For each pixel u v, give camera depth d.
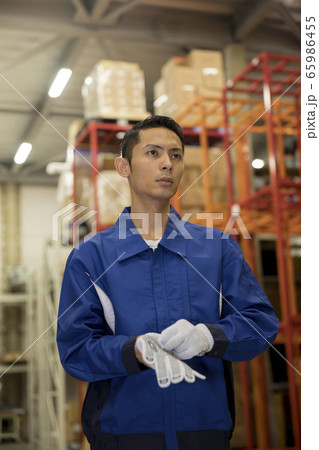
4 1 6.45
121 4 6.77
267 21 7.39
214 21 7.25
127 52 7.71
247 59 7.81
